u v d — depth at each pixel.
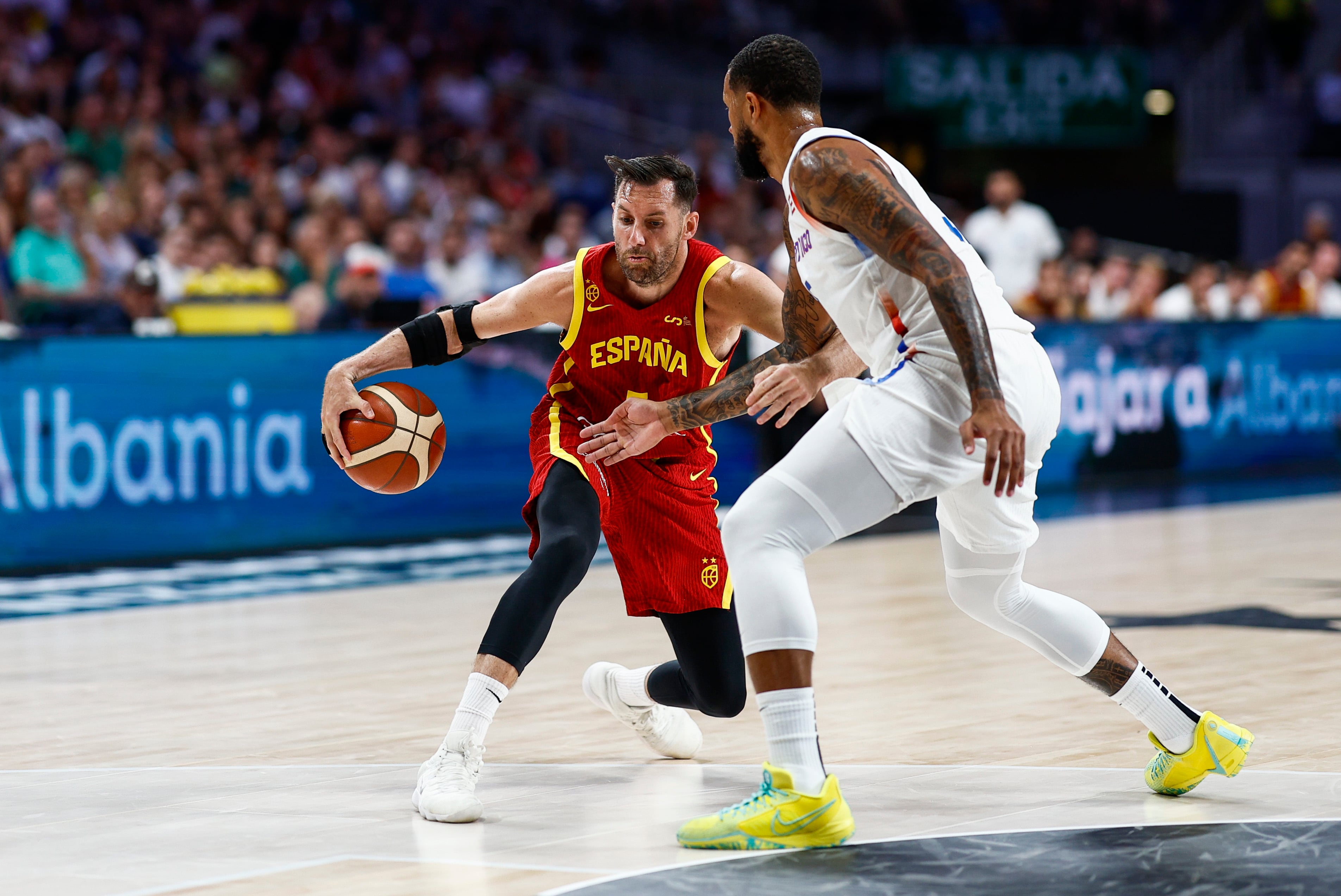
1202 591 8.57
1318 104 26.14
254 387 10.79
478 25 23.38
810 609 3.82
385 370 4.82
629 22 24.47
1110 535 11.18
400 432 4.75
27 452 9.84
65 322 11.38
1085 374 14.58
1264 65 25.98
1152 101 24.64
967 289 3.60
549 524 4.59
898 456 3.79
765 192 20.94
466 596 8.93
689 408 4.27
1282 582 8.88
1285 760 4.75
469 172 17.84
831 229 3.89
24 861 3.82
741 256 13.31
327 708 5.92
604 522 4.82
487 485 11.88
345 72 20.58
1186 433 15.43
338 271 13.57
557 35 24.11
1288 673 6.23
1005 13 25.08
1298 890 3.38
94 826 4.18
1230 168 25.62
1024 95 21.77
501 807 4.37
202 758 5.08
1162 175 24.84
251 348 10.77
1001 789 4.45
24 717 5.79
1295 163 25.58
